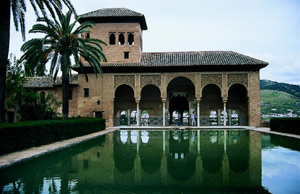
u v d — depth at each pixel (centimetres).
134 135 1623
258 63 2214
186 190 484
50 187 507
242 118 2483
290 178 561
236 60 2303
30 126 964
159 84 2344
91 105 2369
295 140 1265
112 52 2438
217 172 622
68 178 575
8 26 1012
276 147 1034
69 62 1570
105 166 696
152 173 618
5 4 995
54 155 870
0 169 633
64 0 1257
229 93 2523
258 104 2258
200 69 2305
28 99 1909
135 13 2470
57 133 1188
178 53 2553
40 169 662
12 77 1998
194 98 2569
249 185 511
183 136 1536
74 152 935
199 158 806
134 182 539
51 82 2456
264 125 2231
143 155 870
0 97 984
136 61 2409
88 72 2394
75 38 1596
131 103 2578
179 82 2594
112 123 2334
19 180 557
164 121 2309
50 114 1900
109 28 2461
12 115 2377
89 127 1644
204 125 2522
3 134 803
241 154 874
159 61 2389
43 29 1552
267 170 638
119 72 2373
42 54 1545
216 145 1112
